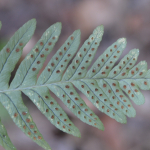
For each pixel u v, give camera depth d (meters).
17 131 0.35
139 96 0.27
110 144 0.36
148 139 0.37
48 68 0.27
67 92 0.27
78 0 0.45
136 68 0.27
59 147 0.35
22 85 0.27
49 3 0.44
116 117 0.27
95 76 0.27
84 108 0.27
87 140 0.36
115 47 0.27
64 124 0.27
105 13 0.44
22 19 0.43
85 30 0.42
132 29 0.43
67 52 0.27
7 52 0.26
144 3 0.45
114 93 0.27
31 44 0.39
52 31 0.26
